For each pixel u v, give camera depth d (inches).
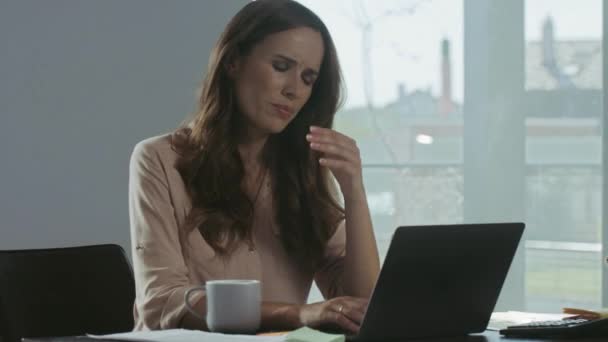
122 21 204.5
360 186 111.0
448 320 90.3
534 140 199.3
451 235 86.3
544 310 198.4
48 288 106.3
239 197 111.2
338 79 116.3
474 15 201.3
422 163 205.0
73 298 108.3
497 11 200.1
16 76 202.4
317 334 80.7
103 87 204.4
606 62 194.9
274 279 113.3
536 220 199.2
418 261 84.6
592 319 92.0
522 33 199.2
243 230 110.6
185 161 110.6
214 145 111.0
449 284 88.7
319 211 117.1
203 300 96.3
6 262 103.9
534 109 199.2
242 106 111.4
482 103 201.3
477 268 90.4
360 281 110.8
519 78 199.6
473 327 93.1
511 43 199.8
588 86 196.2
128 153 204.4
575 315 101.3
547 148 198.7
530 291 199.6
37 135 202.8
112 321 111.1
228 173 111.2
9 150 202.4
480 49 201.3
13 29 202.1
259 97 109.7
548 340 87.7
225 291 90.0
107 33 204.4
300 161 117.0
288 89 109.6
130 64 204.8
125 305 112.7
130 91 204.8
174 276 103.4
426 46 203.9
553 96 198.1
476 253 89.4
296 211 116.1
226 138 111.7
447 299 89.2
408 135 205.2
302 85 110.6
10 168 202.5
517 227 92.1
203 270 108.7
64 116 203.5
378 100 206.7
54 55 203.2
